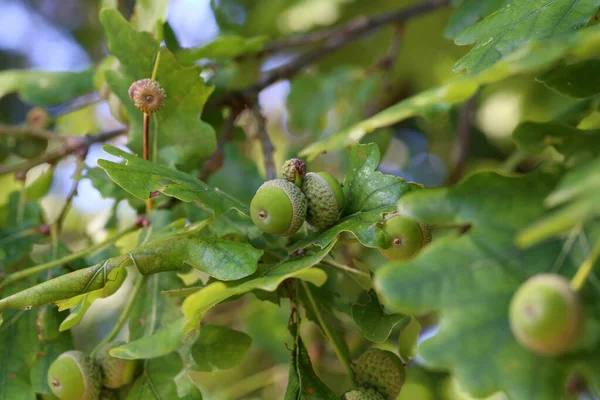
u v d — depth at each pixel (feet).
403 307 0.96
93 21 2.53
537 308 0.93
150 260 1.15
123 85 1.35
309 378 1.16
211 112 1.58
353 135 1.15
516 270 0.97
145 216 1.32
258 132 1.53
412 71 2.19
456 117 2.15
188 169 1.37
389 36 2.15
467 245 0.98
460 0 1.57
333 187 1.17
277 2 2.09
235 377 1.96
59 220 1.43
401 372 1.19
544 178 1.00
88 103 1.66
